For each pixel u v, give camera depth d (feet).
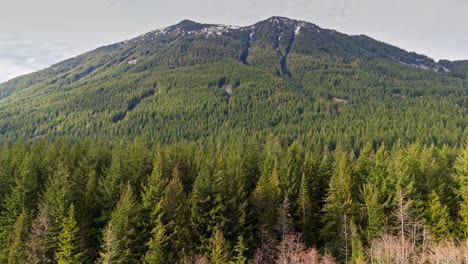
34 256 119.14
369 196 150.20
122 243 124.67
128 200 130.82
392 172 158.40
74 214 133.39
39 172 170.91
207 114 542.57
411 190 145.07
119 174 154.51
